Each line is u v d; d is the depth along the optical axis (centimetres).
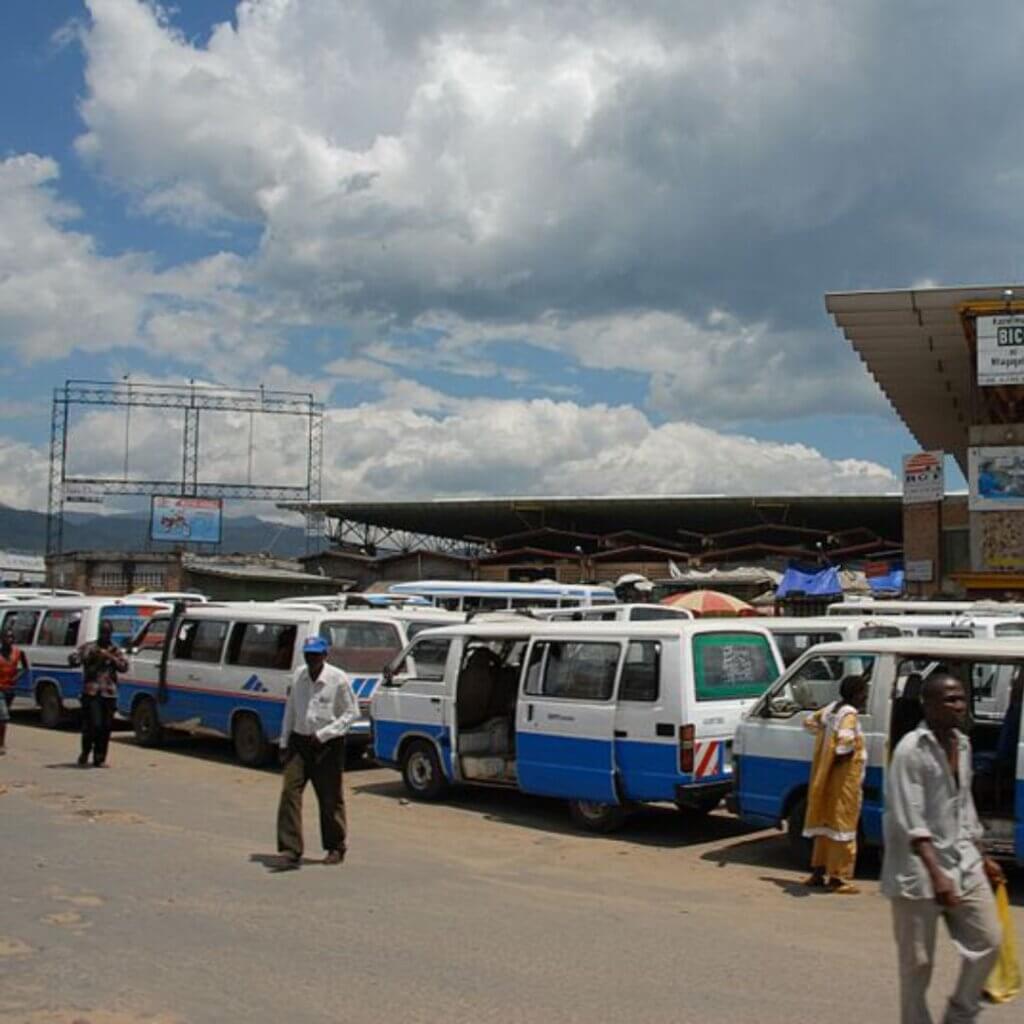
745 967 714
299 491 5856
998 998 541
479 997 646
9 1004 628
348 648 1647
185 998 641
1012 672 1128
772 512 4891
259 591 4928
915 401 3900
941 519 3297
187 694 1777
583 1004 636
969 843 539
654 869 1041
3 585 5544
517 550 5122
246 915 826
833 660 1055
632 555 5056
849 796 955
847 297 2941
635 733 1183
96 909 834
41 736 2000
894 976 699
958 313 2891
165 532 5625
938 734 550
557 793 1245
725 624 1230
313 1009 624
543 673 1281
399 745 1446
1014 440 2927
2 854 1016
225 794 1417
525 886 950
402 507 5288
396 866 1016
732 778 1158
